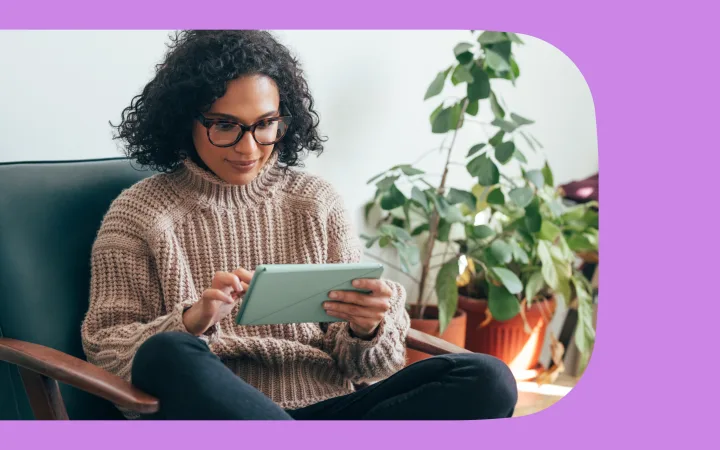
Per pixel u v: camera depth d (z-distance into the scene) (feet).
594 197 7.79
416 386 4.26
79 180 4.85
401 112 7.36
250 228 4.79
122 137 4.93
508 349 7.52
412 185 7.54
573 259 7.54
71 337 4.67
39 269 4.58
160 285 4.62
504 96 7.76
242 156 4.45
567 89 7.84
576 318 7.80
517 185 7.74
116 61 5.93
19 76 5.61
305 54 6.86
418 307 7.55
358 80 7.13
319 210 4.86
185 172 4.80
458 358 4.21
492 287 7.13
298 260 4.84
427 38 7.30
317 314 4.20
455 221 7.01
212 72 4.36
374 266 3.97
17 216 4.54
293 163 5.01
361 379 4.75
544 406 7.08
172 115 4.55
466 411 4.16
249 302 3.89
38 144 5.72
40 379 4.04
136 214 4.61
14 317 4.46
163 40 6.07
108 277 4.58
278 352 4.58
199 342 3.84
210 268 4.70
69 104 5.79
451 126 7.09
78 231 4.77
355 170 7.27
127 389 3.74
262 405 3.73
